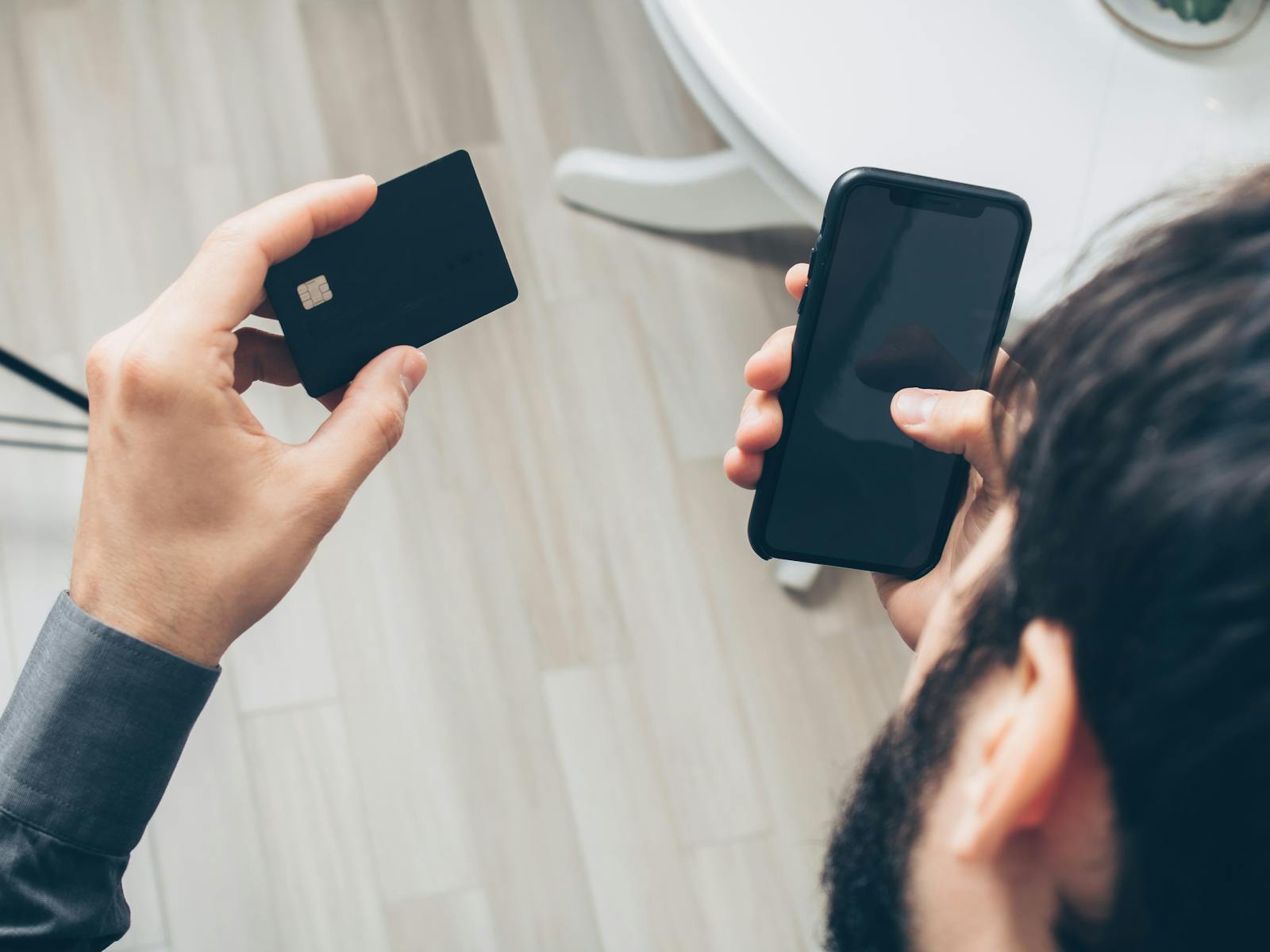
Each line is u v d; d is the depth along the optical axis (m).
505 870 1.12
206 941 1.07
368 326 0.57
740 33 0.73
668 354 1.30
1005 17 0.75
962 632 0.30
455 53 1.35
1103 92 0.74
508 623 1.19
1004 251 0.53
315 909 1.09
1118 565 0.22
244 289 0.49
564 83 1.36
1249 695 0.20
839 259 0.54
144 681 0.43
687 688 1.20
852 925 0.32
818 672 1.23
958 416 0.50
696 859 1.15
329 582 1.17
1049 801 0.24
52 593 1.12
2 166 1.23
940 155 0.72
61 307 1.21
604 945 1.12
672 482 1.26
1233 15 0.76
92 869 0.43
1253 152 0.72
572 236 1.32
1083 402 0.24
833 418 0.56
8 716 0.44
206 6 1.31
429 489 1.21
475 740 1.15
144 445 0.47
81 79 1.27
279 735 1.12
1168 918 0.23
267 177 1.27
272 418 1.19
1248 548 0.20
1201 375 0.22
